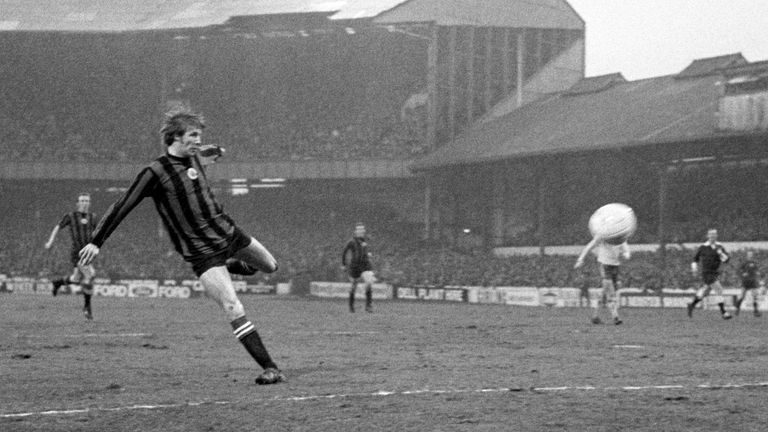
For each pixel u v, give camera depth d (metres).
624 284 54.03
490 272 63.03
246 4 80.94
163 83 82.50
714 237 33.88
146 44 83.62
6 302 42.88
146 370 11.88
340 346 16.83
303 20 77.19
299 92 85.56
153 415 7.82
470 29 78.12
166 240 79.56
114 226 9.68
